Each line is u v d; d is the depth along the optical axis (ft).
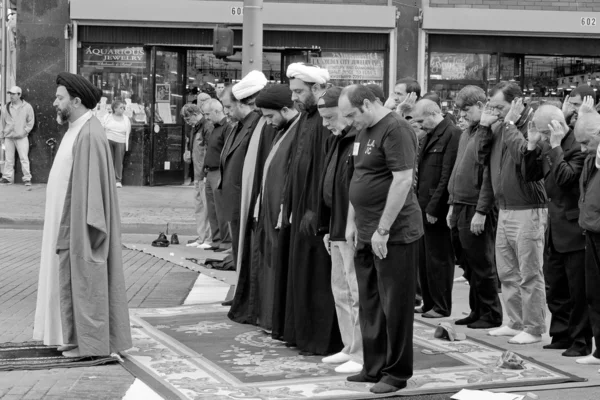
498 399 26.37
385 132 26.78
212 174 55.36
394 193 26.32
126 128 87.04
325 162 30.66
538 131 32.07
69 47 87.10
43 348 31.60
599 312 30.81
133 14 85.40
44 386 27.43
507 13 86.43
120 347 30.63
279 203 34.24
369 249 27.50
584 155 31.63
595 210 29.99
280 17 85.35
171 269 50.52
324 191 30.37
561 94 88.43
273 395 26.71
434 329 36.63
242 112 42.80
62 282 30.01
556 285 33.30
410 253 26.86
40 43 87.04
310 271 31.94
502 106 34.78
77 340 30.07
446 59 87.97
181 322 37.11
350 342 30.89
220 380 28.40
